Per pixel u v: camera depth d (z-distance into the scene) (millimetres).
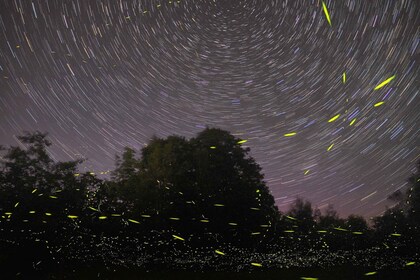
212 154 31062
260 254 28641
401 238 30438
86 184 25391
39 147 24750
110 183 27875
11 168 23641
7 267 19000
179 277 20391
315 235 32094
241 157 32031
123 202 27219
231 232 28312
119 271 20844
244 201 29062
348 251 30516
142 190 27156
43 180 23734
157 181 27172
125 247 24734
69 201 23438
